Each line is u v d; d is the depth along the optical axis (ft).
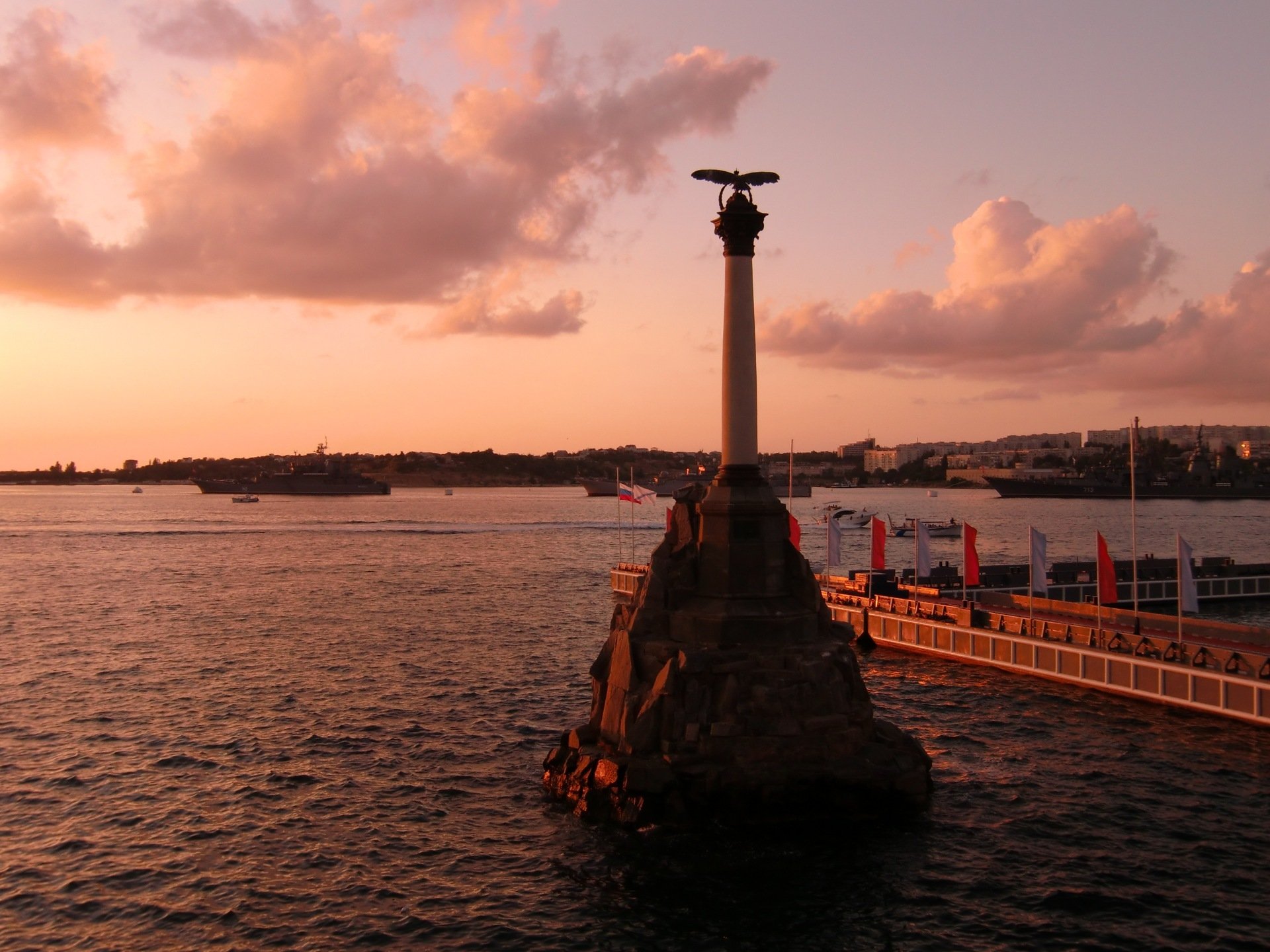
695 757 103.86
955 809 108.88
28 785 118.62
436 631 228.22
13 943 81.56
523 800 113.19
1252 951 79.61
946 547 496.64
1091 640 169.58
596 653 200.44
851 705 109.29
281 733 140.46
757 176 115.03
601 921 85.30
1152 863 95.76
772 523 116.37
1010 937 82.12
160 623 241.76
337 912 87.35
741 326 115.75
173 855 98.89
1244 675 142.41
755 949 80.74
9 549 478.59
